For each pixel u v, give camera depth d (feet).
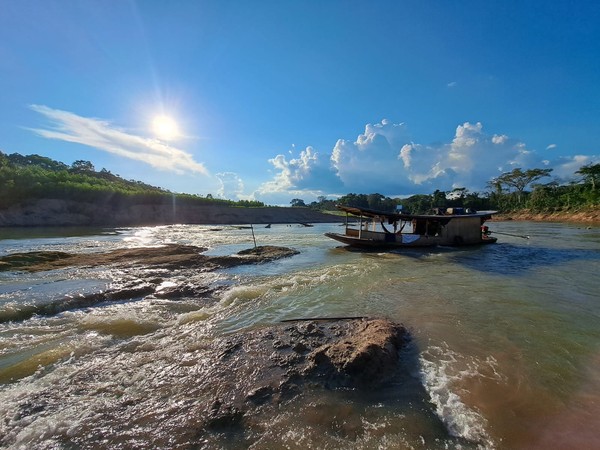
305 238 103.45
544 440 12.30
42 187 198.18
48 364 18.45
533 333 22.06
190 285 35.96
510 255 58.54
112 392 15.53
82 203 207.82
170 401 14.70
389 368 16.97
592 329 22.74
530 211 229.45
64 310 28.60
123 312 27.58
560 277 39.58
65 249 73.26
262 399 14.56
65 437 12.57
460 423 13.15
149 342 21.26
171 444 12.10
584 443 12.14
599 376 16.78
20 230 147.54
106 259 52.70
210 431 12.73
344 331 22.15
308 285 35.91
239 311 27.45
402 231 73.97
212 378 16.47
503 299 30.01
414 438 12.25
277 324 24.13
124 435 12.61
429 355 18.89
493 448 11.89
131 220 215.72
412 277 39.86
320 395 14.79
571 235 96.22
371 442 12.03
